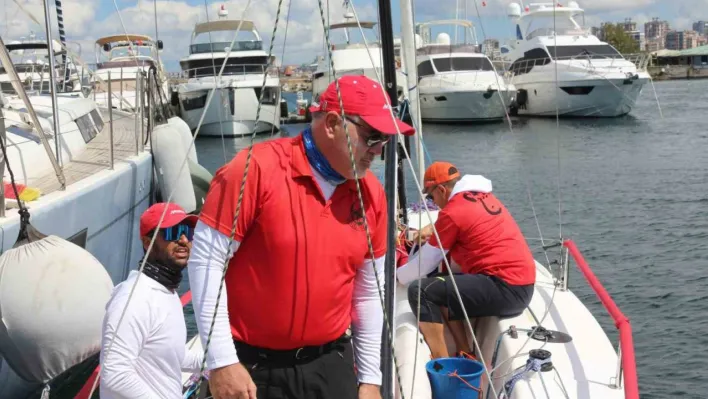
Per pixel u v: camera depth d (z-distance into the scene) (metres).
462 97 28.88
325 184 1.99
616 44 79.50
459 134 27.03
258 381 2.07
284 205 1.93
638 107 36.03
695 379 5.91
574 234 10.89
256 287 1.98
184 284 8.29
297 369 2.07
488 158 20.52
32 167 6.30
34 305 4.06
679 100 40.09
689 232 10.69
